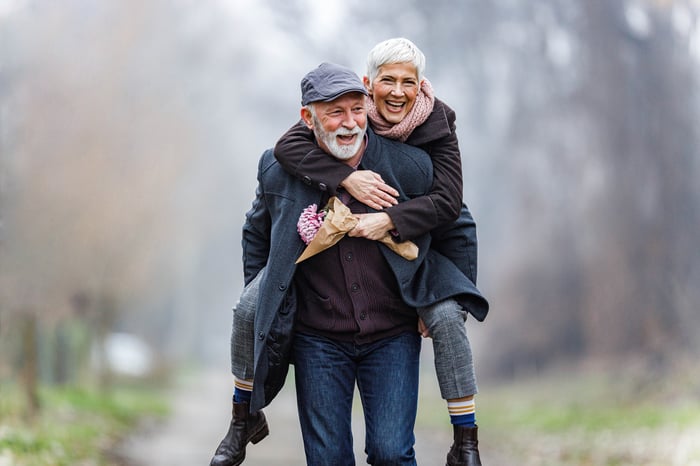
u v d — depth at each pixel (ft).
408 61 22.22
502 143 163.22
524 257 143.43
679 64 108.47
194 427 108.88
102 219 94.32
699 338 100.83
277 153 22.66
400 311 22.89
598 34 115.34
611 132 114.42
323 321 22.77
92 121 86.99
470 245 23.24
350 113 21.77
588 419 84.89
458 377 22.53
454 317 22.52
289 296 22.82
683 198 107.55
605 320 119.03
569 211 131.34
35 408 78.33
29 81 77.00
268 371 22.70
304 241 22.48
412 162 22.50
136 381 206.80
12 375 82.23
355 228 22.02
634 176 111.65
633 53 111.34
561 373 128.36
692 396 86.89
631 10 111.24
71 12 84.23
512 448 75.25
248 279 24.20
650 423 72.49
